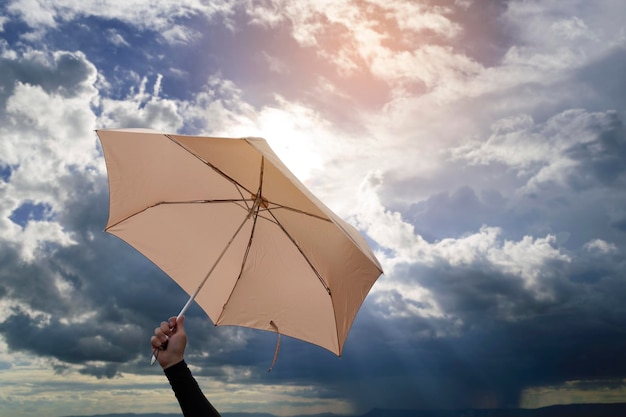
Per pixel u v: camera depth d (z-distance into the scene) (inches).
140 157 97.7
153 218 102.1
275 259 100.3
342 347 96.4
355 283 94.0
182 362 52.4
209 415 50.5
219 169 94.1
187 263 101.7
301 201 93.5
